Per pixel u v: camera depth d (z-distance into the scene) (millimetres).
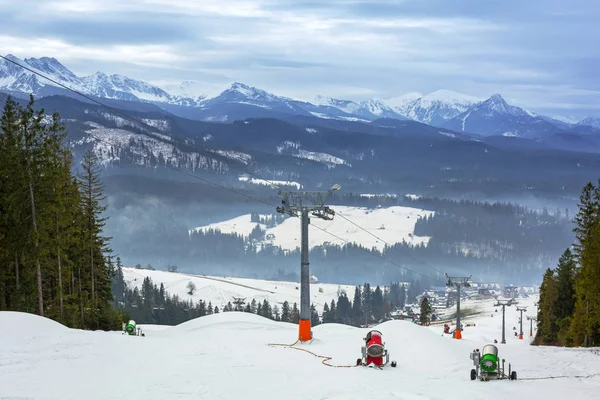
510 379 23688
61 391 19750
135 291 181750
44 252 45594
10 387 19812
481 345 34875
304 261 35281
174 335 39375
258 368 24859
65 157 52125
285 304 168250
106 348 28062
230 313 48656
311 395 19734
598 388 22109
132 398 19203
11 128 44656
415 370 25953
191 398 19266
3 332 28719
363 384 21594
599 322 53375
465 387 21000
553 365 28953
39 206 45562
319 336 37031
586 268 54031
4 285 47938
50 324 31891
